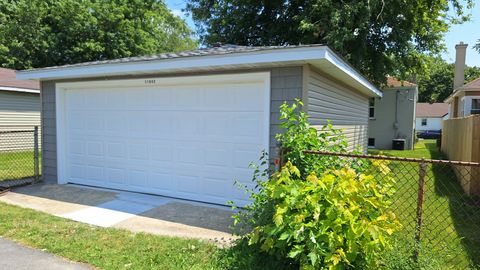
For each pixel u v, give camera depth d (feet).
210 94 18.88
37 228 14.28
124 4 81.30
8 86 42.83
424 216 16.78
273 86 16.72
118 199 19.76
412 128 58.90
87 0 76.28
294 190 9.42
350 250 8.43
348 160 12.39
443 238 13.74
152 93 20.70
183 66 17.47
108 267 10.78
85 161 23.61
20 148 45.34
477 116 20.65
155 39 91.66
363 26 40.68
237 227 14.69
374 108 61.26
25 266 10.82
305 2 46.50
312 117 17.24
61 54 75.15
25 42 71.92
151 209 17.74
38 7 73.10
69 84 23.22
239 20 52.80
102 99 22.54
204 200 19.29
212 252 11.96
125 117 21.77
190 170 19.71
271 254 10.04
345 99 25.63
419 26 46.44
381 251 9.24
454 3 47.11
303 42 44.86
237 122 18.17
